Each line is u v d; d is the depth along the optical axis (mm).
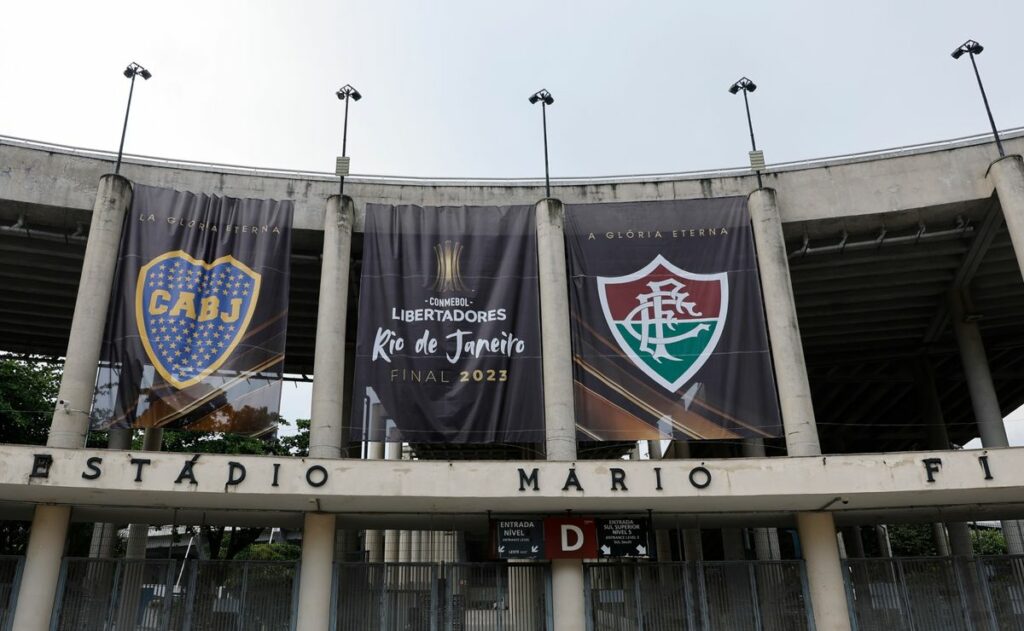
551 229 20328
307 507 17797
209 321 19344
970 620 17781
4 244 21172
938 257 23547
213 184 21109
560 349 19266
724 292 20156
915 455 16484
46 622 16453
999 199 20000
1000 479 16125
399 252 20391
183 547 53031
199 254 19812
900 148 21578
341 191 21250
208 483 16031
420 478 16547
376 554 37344
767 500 17125
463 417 19078
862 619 17844
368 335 19547
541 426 19078
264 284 19812
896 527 58344
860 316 27094
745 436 18875
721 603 17812
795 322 19438
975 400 23938
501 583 17875
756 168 21750
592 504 17531
